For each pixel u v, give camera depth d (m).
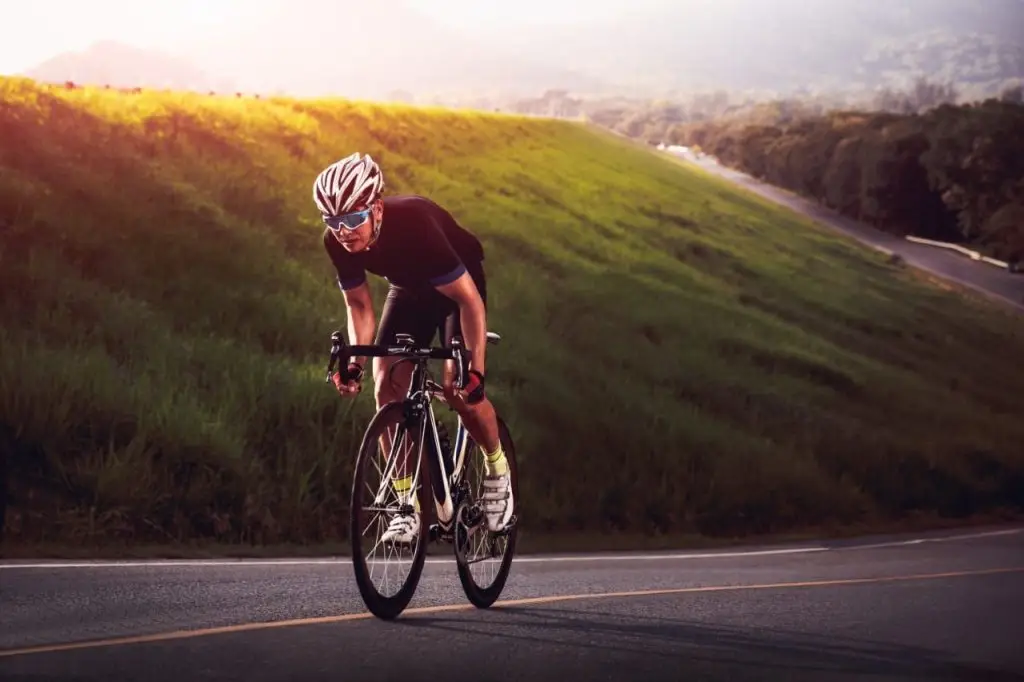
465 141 53.53
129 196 27.69
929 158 95.56
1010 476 32.75
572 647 6.36
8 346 17.02
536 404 24.02
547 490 20.73
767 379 36.31
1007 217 91.00
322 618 6.93
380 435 6.86
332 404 18.42
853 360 43.19
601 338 33.94
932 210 97.12
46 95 30.92
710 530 21.83
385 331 7.42
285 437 17.42
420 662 5.86
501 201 46.50
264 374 19.27
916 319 55.56
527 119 65.62
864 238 89.00
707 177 77.94
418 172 45.66
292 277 27.81
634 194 58.03
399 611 7.02
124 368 18.17
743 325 41.75
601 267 42.78
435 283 7.09
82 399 15.95
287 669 5.62
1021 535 21.70
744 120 169.88
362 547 6.73
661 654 6.28
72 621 6.72
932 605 8.60
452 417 18.45
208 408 17.67
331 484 16.69
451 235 7.28
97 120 31.48
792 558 14.24
